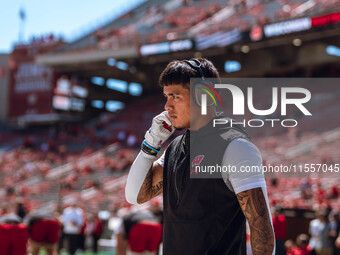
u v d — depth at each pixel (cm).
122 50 2847
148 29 3359
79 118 3712
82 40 3572
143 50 2748
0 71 3844
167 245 176
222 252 166
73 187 2452
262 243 159
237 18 2995
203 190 169
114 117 3522
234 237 168
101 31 3594
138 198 206
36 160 3062
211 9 3294
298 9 2748
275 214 856
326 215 920
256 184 162
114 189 2261
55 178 2639
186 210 171
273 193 1549
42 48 3675
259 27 2280
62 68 3441
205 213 168
